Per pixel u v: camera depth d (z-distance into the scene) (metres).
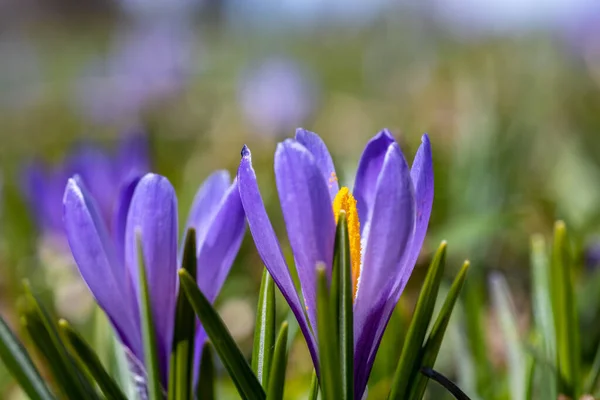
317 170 0.23
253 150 0.89
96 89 1.29
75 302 0.51
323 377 0.24
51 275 0.51
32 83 2.05
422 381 0.25
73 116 1.46
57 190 0.50
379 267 0.24
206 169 0.82
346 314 0.24
